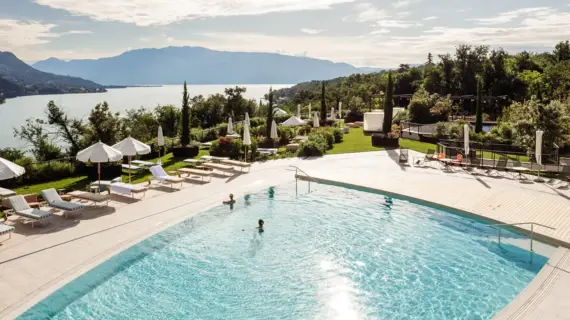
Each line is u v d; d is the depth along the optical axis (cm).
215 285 1027
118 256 1137
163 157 2641
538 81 5600
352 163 2392
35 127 2898
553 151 2259
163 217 1441
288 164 2394
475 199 1612
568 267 1003
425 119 4166
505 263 1118
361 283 1041
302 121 3628
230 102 5366
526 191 1709
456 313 900
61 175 2098
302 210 1584
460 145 2714
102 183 1738
